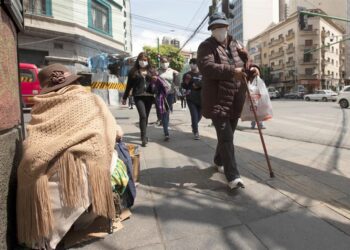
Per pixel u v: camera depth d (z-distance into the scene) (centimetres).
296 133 843
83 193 254
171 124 998
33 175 245
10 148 250
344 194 354
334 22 7781
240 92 383
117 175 290
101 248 260
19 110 328
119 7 2784
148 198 356
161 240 270
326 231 277
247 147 593
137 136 748
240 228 287
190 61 685
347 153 551
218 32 375
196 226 292
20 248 253
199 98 679
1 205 218
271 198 347
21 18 356
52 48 2130
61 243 262
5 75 241
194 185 392
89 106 279
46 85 296
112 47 2661
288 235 273
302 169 446
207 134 770
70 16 2177
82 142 260
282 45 7475
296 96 5694
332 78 7281
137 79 613
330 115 1477
